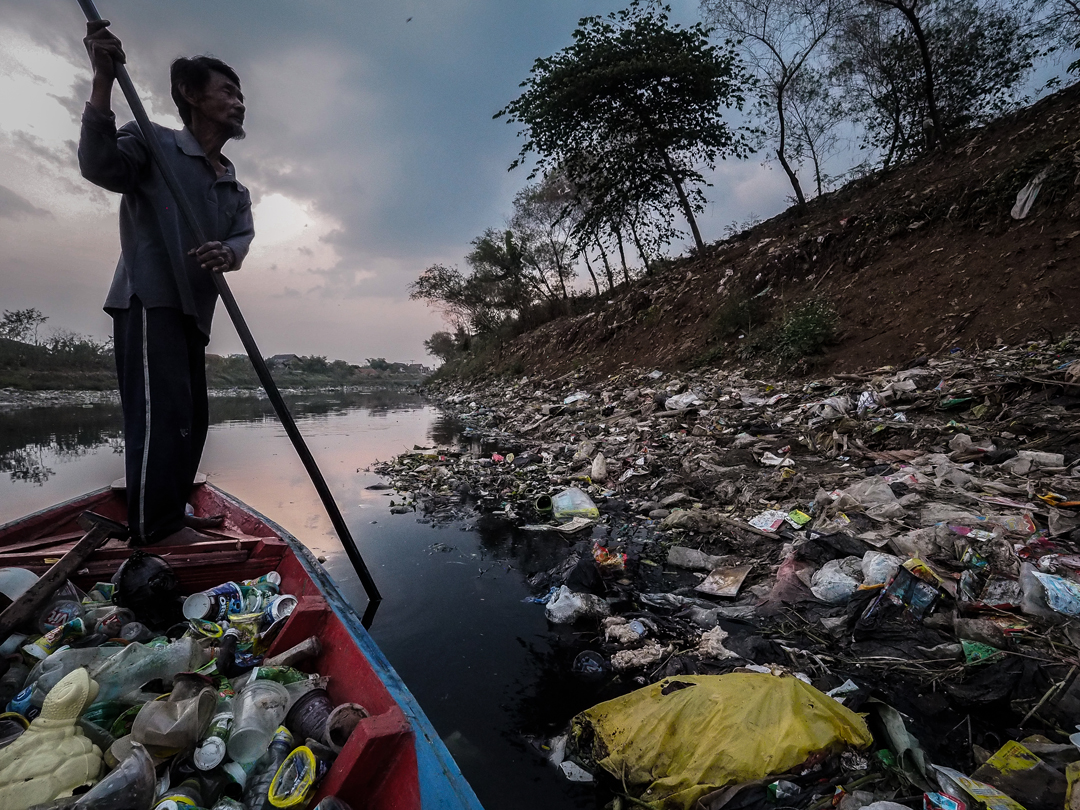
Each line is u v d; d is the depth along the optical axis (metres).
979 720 2.18
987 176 9.71
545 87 16.42
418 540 4.66
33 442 10.20
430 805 1.27
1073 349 6.06
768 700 1.93
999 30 13.11
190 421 2.85
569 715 2.36
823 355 9.32
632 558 4.11
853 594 3.05
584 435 8.52
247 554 2.78
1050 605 2.63
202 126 2.88
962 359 7.14
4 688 1.73
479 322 30.88
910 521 3.72
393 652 2.88
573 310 23.44
